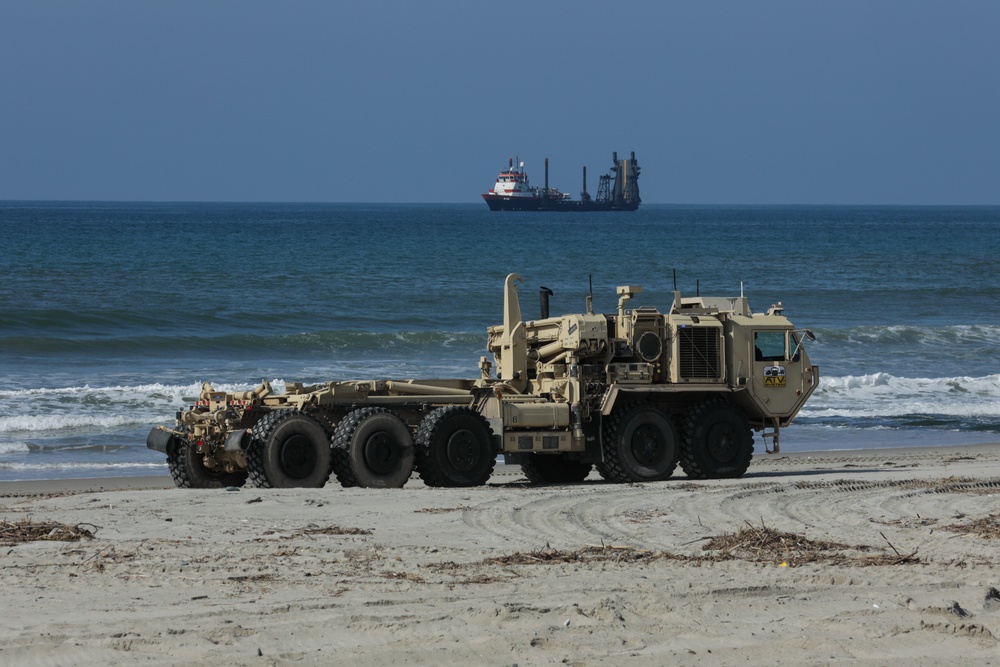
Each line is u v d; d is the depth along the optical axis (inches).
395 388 2377.0
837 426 3750.0
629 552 1590.8
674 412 2551.7
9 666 1064.2
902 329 6003.9
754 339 2527.1
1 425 3356.3
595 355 2453.2
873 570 1453.0
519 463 2586.1
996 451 3213.6
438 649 1114.7
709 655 1107.3
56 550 1577.3
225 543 1640.0
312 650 1112.2
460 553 1585.9
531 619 1218.6
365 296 7396.7
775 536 1685.5
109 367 4648.1
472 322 6427.2
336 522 1846.7
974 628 1179.9
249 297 7180.1
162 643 1128.2
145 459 2992.1
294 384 2416.3
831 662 1090.7
